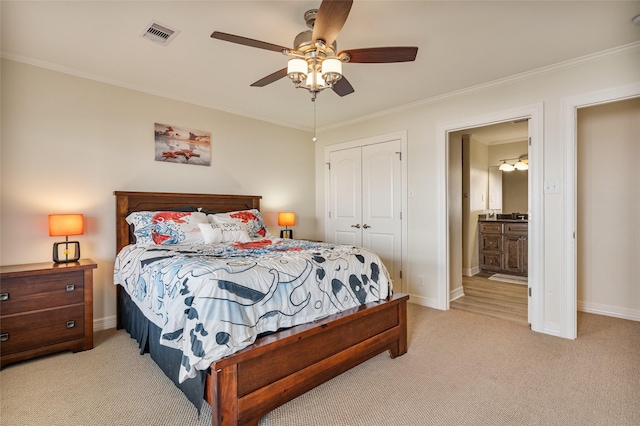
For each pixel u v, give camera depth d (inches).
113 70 114.7
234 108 156.9
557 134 111.9
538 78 115.6
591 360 93.5
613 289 135.1
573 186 109.3
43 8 79.4
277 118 174.2
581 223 142.5
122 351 100.2
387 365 91.6
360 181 175.6
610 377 83.9
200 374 63.1
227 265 70.1
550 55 104.4
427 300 148.7
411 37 93.1
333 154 190.1
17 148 104.7
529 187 118.3
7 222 103.0
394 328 95.1
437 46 98.4
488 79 123.0
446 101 140.5
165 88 131.2
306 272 78.5
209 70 115.0
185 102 143.3
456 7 79.6
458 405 72.9
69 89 114.2
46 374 86.0
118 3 77.9
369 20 84.7
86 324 101.1
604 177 137.2
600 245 137.9
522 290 178.9
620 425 65.7
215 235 120.0
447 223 142.8
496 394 77.0
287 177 184.7
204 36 92.8
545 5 79.0
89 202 118.0
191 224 122.3
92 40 95.0
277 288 71.6
